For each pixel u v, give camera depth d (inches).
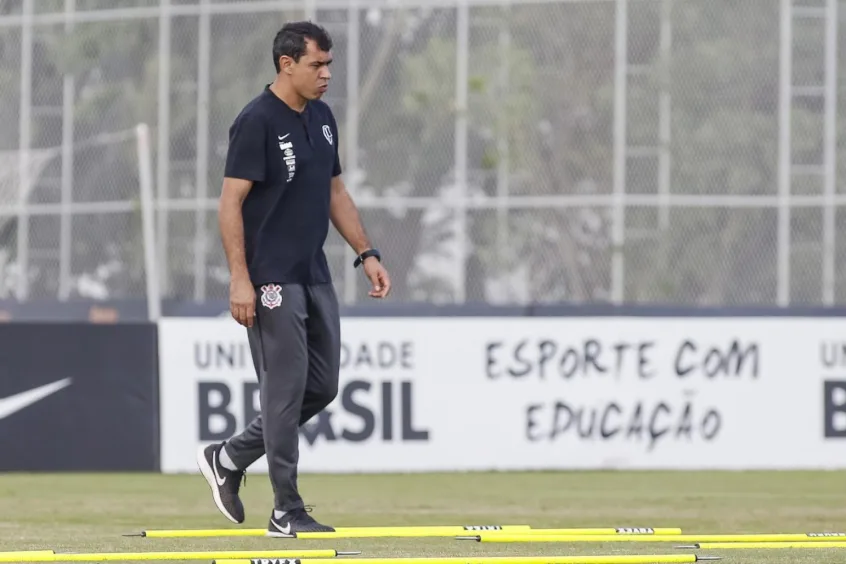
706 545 775.1
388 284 822.5
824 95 2358.5
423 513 1106.1
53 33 2635.3
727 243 2329.0
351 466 1531.7
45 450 1501.0
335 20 2479.1
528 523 1015.0
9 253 2588.6
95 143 2559.1
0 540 822.5
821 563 684.7
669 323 1562.5
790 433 1566.2
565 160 2390.5
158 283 2495.1
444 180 2410.2
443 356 1546.5
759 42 2367.1
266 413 784.9
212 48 2541.8
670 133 2367.1
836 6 2369.6
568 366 1555.1
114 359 1514.5
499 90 2416.3
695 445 1562.5
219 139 2517.2
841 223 2304.4
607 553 734.5
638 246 2331.4
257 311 778.8
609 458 1556.3
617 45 2401.6
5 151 2630.4
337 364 807.7
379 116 2443.4
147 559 682.8
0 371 1492.4
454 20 2449.6
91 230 2544.3
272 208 773.3
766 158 2340.1
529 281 2352.4
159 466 1515.7
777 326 1567.4
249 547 756.6
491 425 1547.7
